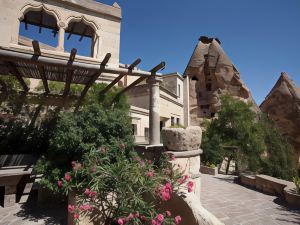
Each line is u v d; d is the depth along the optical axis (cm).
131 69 652
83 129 480
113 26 1325
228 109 1502
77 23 1348
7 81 832
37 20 1319
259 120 1541
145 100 1552
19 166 559
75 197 388
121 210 349
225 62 3316
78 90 947
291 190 638
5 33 1041
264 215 498
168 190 329
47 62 542
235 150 1369
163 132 485
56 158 481
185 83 2327
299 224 448
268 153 1311
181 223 331
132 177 354
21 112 826
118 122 505
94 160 415
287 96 2923
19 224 435
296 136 2831
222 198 638
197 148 486
